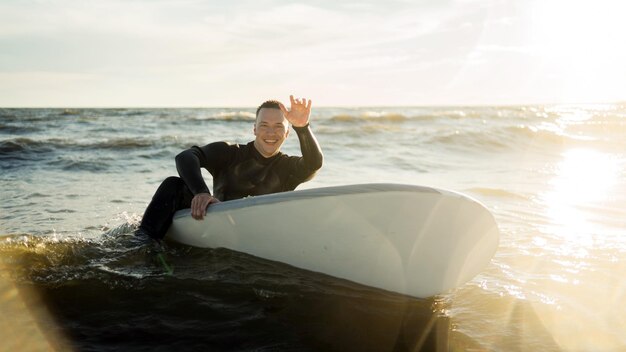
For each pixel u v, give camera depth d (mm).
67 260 2887
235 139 12141
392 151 9914
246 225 2791
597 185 6215
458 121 19578
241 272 2742
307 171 3143
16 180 6211
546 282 2721
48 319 2211
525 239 3578
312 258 2656
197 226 2977
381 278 2520
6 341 2012
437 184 6090
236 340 2055
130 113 27391
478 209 2254
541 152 10648
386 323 2225
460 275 2408
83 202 4777
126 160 8234
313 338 2078
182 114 25594
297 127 2984
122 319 2225
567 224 4062
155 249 3037
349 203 2461
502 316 2305
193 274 2709
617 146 11766
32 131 14312
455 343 2047
